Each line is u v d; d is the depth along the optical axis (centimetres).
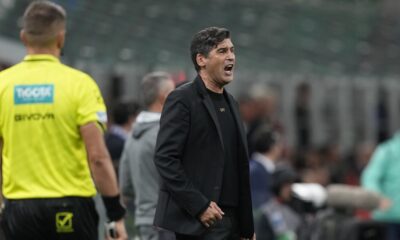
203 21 5550
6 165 1853
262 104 4272
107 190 1845
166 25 5303
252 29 5706
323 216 2873
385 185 3541
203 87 1808
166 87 2322
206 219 1769
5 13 4603
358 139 5122
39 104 1833
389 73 5478
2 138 1869
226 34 1800
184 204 1770
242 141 1820
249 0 5928
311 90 5012
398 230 3531
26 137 1833
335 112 5075
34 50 1861
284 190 3127
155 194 2305
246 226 1831
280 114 4903
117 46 4822
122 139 2711
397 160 3516
